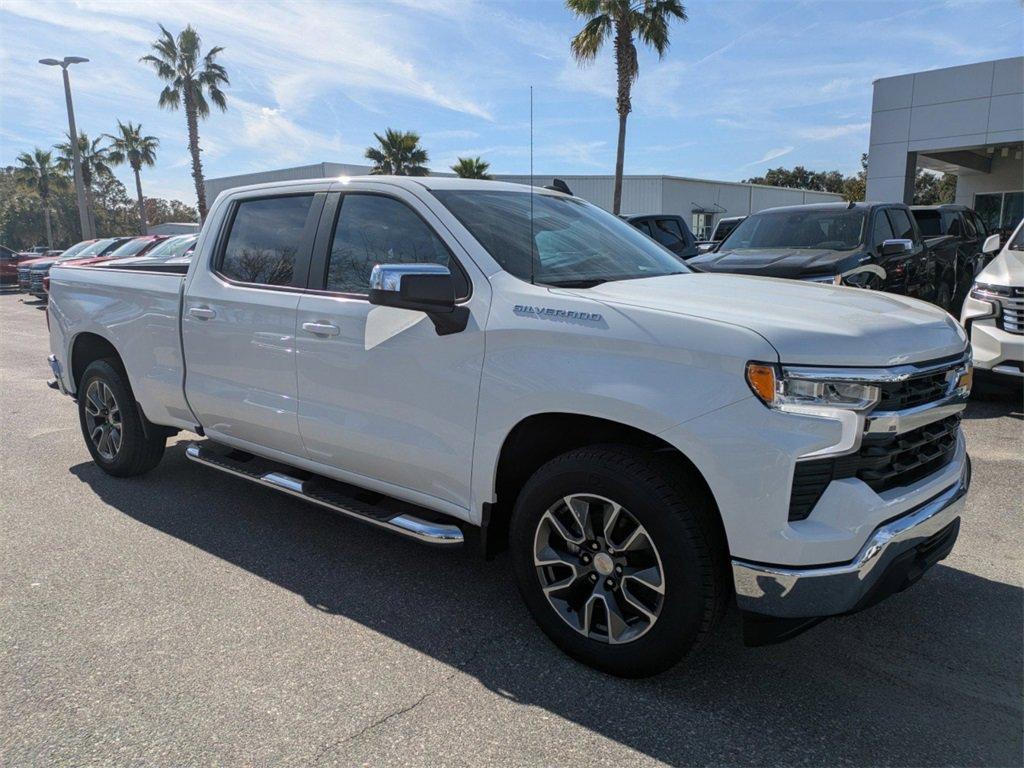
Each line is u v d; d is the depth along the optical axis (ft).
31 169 189.57
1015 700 8.46
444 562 12.28
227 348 12.67
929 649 9.52
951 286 35.99
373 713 8.24
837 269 24.22
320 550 12.71
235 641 9.74
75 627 10.06
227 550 12.67
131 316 14.65
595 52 66.95
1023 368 20.26
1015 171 76.13
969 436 18.99
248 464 13.29
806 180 255.50
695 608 8.01
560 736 7.86
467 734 7.89
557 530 9.04
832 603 7.57
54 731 7.90
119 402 15.53
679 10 63.87
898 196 65.36
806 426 7.36
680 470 8.27
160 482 16.22
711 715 8.20
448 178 11.62
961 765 7.40
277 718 8.14
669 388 7.86
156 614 10.44
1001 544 12.54
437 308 9.38
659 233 42.34
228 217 13.32
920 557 8.70
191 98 109.19
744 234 30.01
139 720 8.10
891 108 64.59
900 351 7.91
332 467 11.64
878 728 7.98
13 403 24.76
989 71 58.85
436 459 9.99
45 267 65.05
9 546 12.78
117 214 254.68
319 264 11.63
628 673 8.72
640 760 7.50
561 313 8.78
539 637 9.88
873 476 7.84
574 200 13.32
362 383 10.65
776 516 7.47
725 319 7.94
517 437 9.41
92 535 13.28
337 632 9.99
